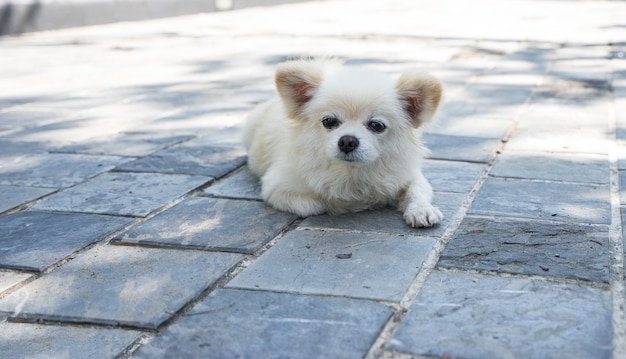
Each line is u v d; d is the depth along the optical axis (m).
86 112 2.44
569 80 2.81
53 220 1.59
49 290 1.33
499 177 1.77
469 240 1.45
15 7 4.56
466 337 1.18
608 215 1.55
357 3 7.74
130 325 1.24
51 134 2.19
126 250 1.46
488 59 3.42
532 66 3.18
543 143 2.00
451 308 1.24
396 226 1.53
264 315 1.24
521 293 1.28
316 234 1.50
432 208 1.54
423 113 1.57
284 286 1.31
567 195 1.66
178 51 3.88
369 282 1.32
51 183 1.79
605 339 1.17
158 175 1.83
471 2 7.78
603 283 1.30
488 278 1.32
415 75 1.55
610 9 6.67
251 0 7.00
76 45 4.14
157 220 1.58
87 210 1.64
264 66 3.33
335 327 1.21
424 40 4.22
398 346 1.16
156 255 1.43
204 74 3.14
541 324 1.20
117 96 2.69
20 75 3.15
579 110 2.32
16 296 1.32
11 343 1.21
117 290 1.32
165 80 3.02
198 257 1.42
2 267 1.41
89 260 1.42
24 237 1.52
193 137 2.14
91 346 1.20
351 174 1.56
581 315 1.22
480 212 1.58
